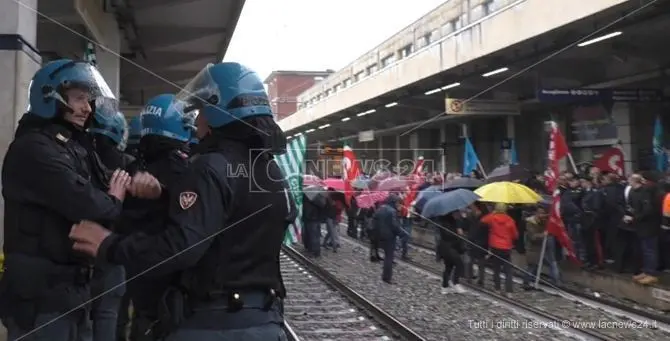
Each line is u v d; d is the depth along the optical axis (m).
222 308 2.30
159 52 23.27
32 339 2.89
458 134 26.88
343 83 35.97
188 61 24.59
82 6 12.55
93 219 2.76
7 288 2.90
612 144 17.84
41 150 2.83
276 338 2.38
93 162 3.40
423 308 10.72
